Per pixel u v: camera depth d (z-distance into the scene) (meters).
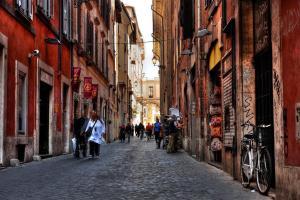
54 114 22.50
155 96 124.12
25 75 18.05
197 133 19.95
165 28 48.31
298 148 7.70
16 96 16.72
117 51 58.31
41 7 19.92
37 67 19.55
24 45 17.91
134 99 90.62
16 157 16.81
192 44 22.30
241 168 11.05
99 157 21.25
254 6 11.69
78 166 16.08
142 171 14.49
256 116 11.66
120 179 12.25
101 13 40.78
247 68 11.78
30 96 18.66
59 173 13.60
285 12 8.23
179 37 31.14
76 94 28.56
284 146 8.28
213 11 15.66
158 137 31.86
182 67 29.06
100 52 40.28
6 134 15.70
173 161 19.05
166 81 48.25
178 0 29.91
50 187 10.55
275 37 8.72
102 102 42.25
